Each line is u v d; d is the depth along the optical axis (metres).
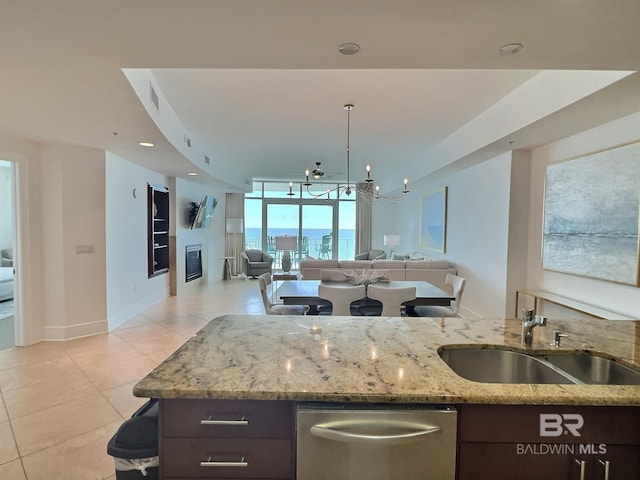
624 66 2.02
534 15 1.52
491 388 1.13
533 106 3.02
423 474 1.09
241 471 1.13
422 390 1.11
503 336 1.70
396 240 7.88
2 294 5.78
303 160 6.64
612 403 1.08
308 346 1.51
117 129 3.22
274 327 1.79
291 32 1.66
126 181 4.77
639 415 1.12
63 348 3.72
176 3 1.42
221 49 1.82
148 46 1.77
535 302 3.84
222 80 3.01
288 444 1.12
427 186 7.20
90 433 2.27
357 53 1.89
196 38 1.70
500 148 4.04
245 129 4.52
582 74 2.49
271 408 1.12
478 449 1.11
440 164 5.23
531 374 1.55
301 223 10.29
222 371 1.23
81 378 3.04
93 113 2.76
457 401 1.08
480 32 1.67
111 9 1.45
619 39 1.72
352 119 4.10
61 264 3.95
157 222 6.04
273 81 3.01
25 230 3.76
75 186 3.98
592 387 1.15
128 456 1.23
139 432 1.25
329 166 7.30
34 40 1.69
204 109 3.76
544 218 3.88
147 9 1.46
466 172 5.39
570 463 1.11
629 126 2.87
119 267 4.62
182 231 6.84
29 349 3.70
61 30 1.60
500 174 4.41
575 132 3.36
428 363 1.33
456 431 1.10
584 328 1.86
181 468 1.14
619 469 1.12
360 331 1.74
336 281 3.99
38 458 2.03
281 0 1.41
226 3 1.43
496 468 1.11
